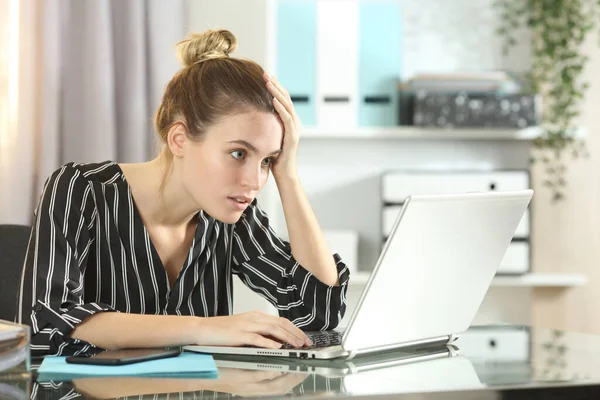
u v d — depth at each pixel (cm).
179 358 103
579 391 89
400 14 303
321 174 324
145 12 263
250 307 271
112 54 260
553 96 314
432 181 299
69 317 115
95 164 141
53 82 255
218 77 126
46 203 130
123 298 139
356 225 324
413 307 110
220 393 82
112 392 83
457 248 110
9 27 254
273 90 126
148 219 139
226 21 270
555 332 134
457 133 306
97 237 137
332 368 99
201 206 129
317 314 139
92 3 256
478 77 301
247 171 125
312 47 301
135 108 260
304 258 140
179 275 141
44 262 124
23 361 85
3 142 254
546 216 318
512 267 302
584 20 312
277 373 95
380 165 324
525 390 87
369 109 304
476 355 110
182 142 130
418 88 302
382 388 85
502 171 301
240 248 150
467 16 326
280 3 300
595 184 317
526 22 319
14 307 158
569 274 315
